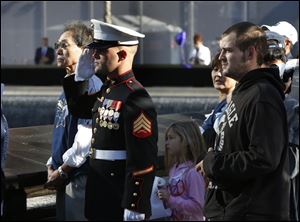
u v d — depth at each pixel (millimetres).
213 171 4953
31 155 7129
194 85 21125
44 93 16344
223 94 6301
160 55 24031
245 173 4809
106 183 5289
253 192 4902
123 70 5328
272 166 4770
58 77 21688
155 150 5172
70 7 25203
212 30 24594
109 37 5312
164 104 14719
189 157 5629
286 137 4895
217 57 6238
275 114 4789
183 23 24703
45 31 25344
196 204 5500
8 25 25359
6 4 25250
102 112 5324
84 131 5738
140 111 5145
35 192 6520
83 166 5793
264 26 6691
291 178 5574
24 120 14352
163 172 6559
